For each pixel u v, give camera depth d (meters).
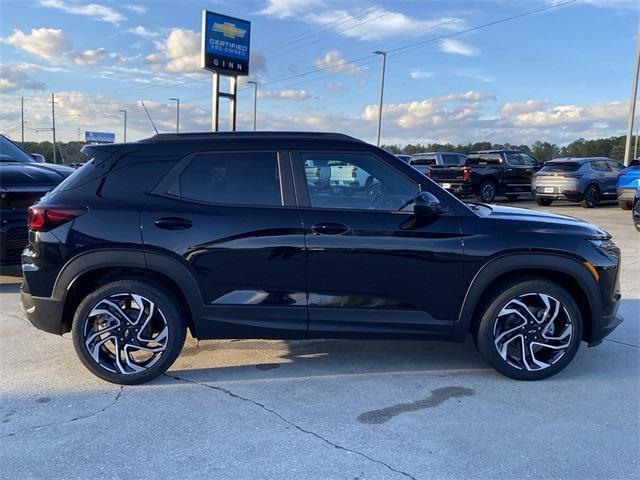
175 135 4.16
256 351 4.80
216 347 4.90
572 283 4.17
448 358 4.63
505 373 4.12
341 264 3.94
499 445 3.19
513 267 3.99
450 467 2.96
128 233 3.89
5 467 2.95
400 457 3.06
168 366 4.05
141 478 2.85
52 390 3.94
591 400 3.80
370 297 4.00
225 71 22.58
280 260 3.93
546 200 19.66
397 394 3.90
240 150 4.06
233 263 3.93
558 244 3.98
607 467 2.97
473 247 3.97
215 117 22.67
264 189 4.02
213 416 3.54
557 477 2.87
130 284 3.96
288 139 4.11
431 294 4.01
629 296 6.59
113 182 4.02
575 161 18.53
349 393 3.91
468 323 4.05
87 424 3.43
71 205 3.95
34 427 3.39
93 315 3.97
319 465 2.97
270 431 3.34
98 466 2.96
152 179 4.02
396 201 4.05
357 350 4.82
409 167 4.09
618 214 16.14
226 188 4.02
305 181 4.03
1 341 4.97
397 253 3.94
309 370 4.36
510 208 4.67
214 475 2.88
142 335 4.01
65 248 3.90
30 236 4.03
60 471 2.91
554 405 3.72
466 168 19.30
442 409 3.65
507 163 20.36
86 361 4.00
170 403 3.74
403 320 4.02
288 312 3.98
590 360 4.57
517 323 4.09
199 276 3.92
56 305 3.96
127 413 3.58
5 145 8.05
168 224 3.90
